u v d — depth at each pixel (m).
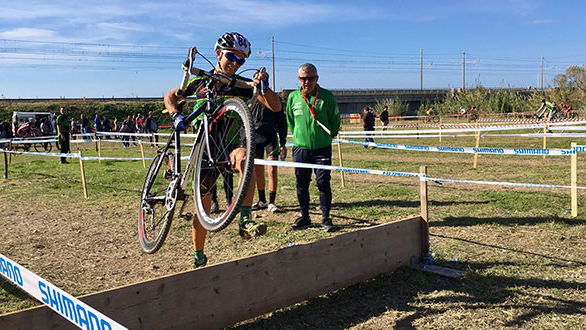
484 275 4.34
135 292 3.02
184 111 3.46
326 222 6.13
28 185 11.02
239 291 3.46
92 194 9.59
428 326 3.42
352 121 45.19
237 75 3.37
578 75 37.91
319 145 6.03
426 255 4.75
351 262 4.16
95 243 5.94
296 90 6.18
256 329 3.46
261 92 3.12
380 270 4.40
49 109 50.28
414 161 13.79
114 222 7.07
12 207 8.41
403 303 3.83
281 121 7.31
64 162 16.38
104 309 2.90
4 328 2.56
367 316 3.62
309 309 3.78
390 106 48.78
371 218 6.73
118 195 9.42
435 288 4.11
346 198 8.30
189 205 7.20
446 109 43.28
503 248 5.12
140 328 3.04
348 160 14.47
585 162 12.37
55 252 5.58
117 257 5.34
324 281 3.96
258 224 3.22
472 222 6.25
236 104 2.85
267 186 10.05
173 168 3.28
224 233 6.12
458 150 6.65
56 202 8.80
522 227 5.92
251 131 2.66
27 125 26.20
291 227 6.32
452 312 3.63
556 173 10.34
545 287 4.04
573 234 5.55
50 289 2.29
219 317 3.37
